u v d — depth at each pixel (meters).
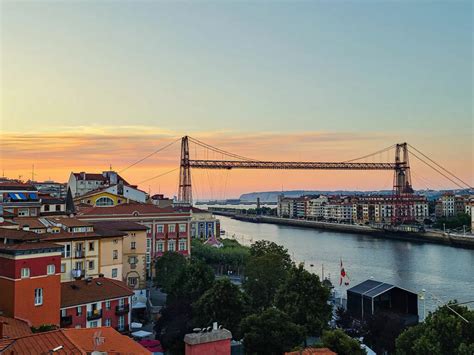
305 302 84.06
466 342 61.44
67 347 41.34
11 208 125.19
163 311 84.88
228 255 171.00
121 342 45.97
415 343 62.31
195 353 34.03
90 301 81.81
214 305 79.44
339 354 60.22
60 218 109.81
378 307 100.12
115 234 109.44
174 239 155.38
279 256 119.00
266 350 67.06
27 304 65.69
